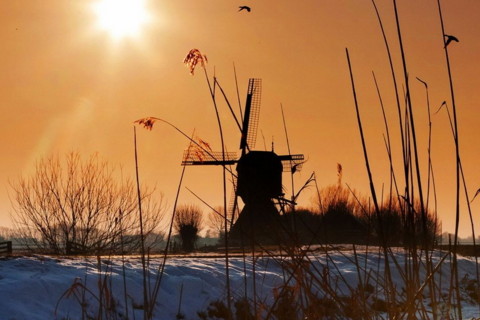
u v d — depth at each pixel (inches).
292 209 266.4
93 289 720.3
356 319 261.9
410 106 231.8
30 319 636.7
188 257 1130.0
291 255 262.1
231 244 1237.1
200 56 242.1
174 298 759.7
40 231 1631.4
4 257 872.3
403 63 229.1
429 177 248.2
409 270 244.1
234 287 791.7
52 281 716.7
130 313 687.1
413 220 241.3
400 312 246.1
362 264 858.8
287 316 266.1
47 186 1627.7
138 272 813.9
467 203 243.0
